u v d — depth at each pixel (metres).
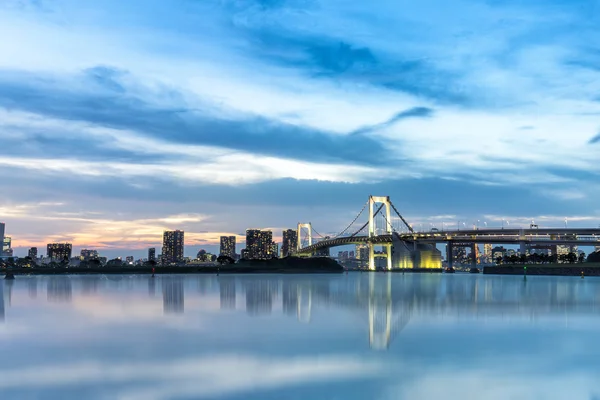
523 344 26.66
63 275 192.75
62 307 47.31
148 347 25.98
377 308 46.03
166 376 20.31
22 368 21.56
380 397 17.62
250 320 36.72
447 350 25.16
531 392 18.12
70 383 19.31
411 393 18.05
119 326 33.56
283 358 23.38
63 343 27.16
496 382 19.39
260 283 107.06
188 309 44.84
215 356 23.83
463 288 86.62
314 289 80.38
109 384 19.17
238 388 18.66
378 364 22.23
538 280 139.75
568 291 75.62
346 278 160.25
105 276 174.50
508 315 39.94
